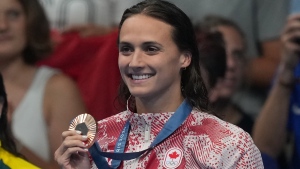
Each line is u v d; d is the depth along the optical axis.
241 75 13.18
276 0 13.42
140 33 8.73
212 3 13.62
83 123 8.83
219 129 8.83
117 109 9.80
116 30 14.03
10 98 12.95
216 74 12.77
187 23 9.02
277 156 12.73
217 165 8.60
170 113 8.92
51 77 13.24
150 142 8.90
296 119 12.64
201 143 8.74
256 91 13.24
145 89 8.76
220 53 12.81
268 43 13.41
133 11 8.92
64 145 8.77
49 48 13.53
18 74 13.12
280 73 12.74
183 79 9.14
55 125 12.95
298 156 12.62
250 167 8.70
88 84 13.56
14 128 12.78
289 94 12.67
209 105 9.37
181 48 8.94
